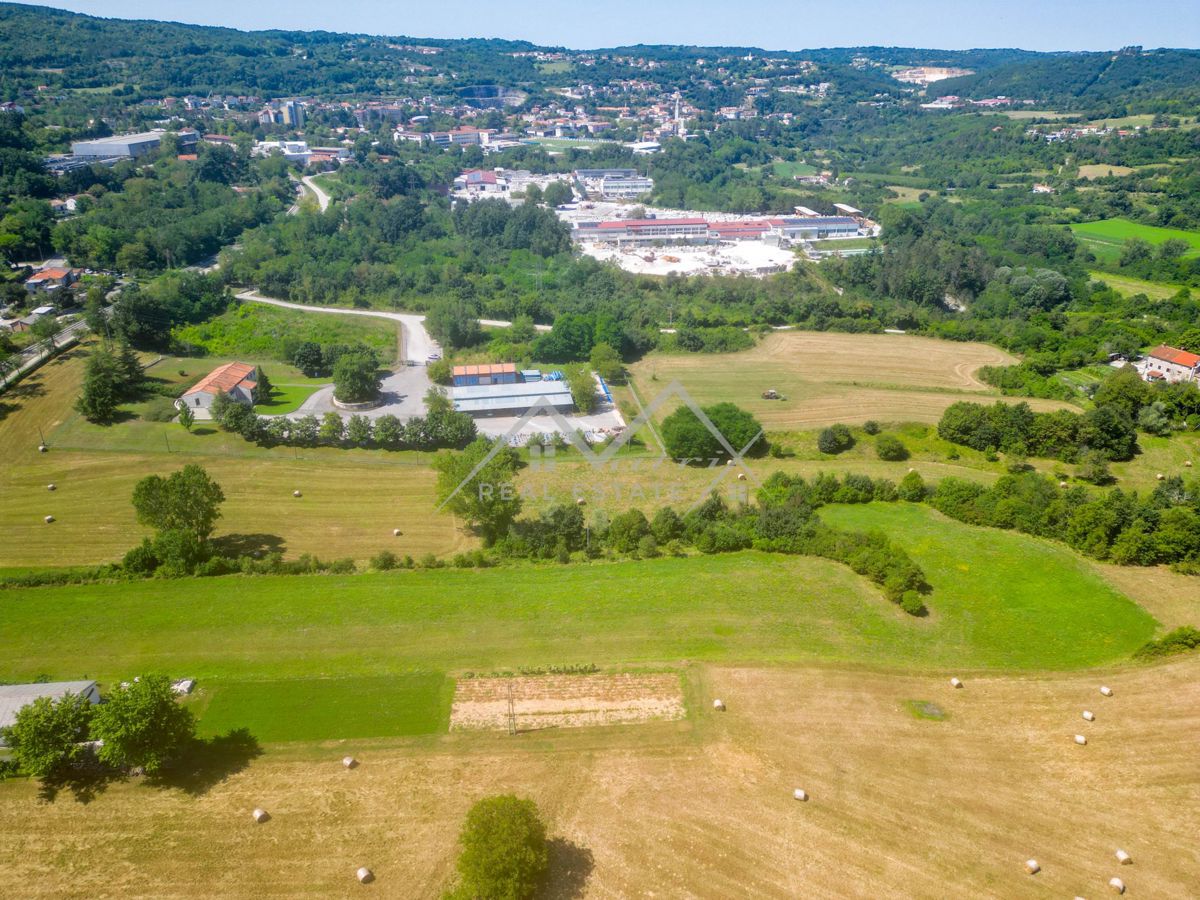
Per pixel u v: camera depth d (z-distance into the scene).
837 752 62.88
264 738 63.47
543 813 56.97
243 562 86.31
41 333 138.38
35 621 76.94
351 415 128.25
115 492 102.94
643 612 80.00
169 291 164.12
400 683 69.94
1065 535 92.62
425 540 95.50
